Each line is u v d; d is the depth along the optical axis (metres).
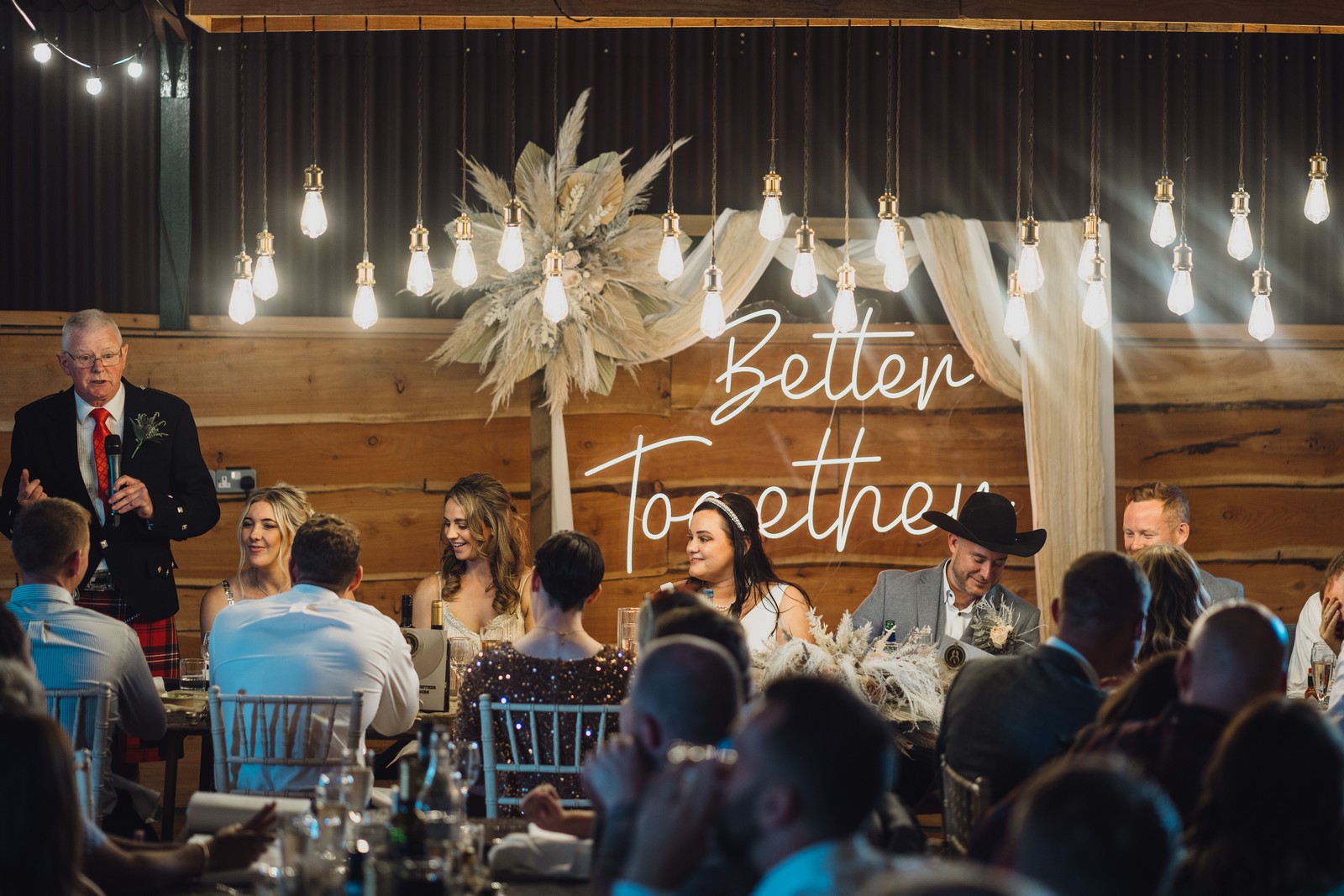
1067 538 6.31
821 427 6.50
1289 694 5.14
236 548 6.18
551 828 2.82
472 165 6.06
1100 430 6.41
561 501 6.17
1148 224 6.62
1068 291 6.40
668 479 6.41
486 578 5.32
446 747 2.63
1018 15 5.21
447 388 6.30
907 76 6.51
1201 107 6.63
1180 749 2.36
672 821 1.79
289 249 6.31
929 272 6.37
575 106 6.21
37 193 6.15
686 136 6.43
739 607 4.97
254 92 6.27
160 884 2.58
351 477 6.24
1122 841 1.44
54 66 6.16
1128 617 3.00
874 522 6.49
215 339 6.20
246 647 3.71
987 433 6.55
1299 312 6.72
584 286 6.00
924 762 4.24
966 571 4.94
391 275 6.34
